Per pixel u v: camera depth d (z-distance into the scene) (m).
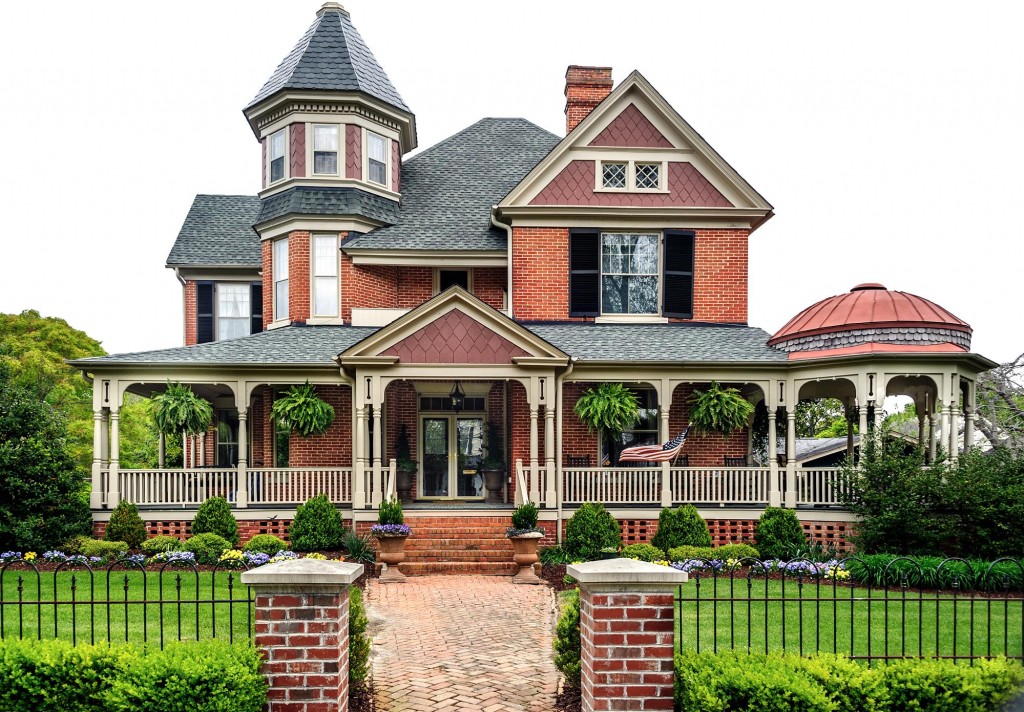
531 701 7.28
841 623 9.38
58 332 33.62
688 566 13.41
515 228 19.84
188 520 16.44
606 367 17.50
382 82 21.67
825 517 16.41
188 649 5.99
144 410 35.97
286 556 13.53
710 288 20.08
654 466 18.78
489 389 19.89
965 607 10.45
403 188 22.66
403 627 10.23
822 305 18.08
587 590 6.20
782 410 21.00
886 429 17.09
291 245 20.34
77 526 15.03
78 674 5.87
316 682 5.87
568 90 22.42
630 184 19.98
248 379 17.27
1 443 14.78
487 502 18.92
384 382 16.72
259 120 21.33
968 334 17.22
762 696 5.57
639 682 5.92
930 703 5.84
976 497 13.68
